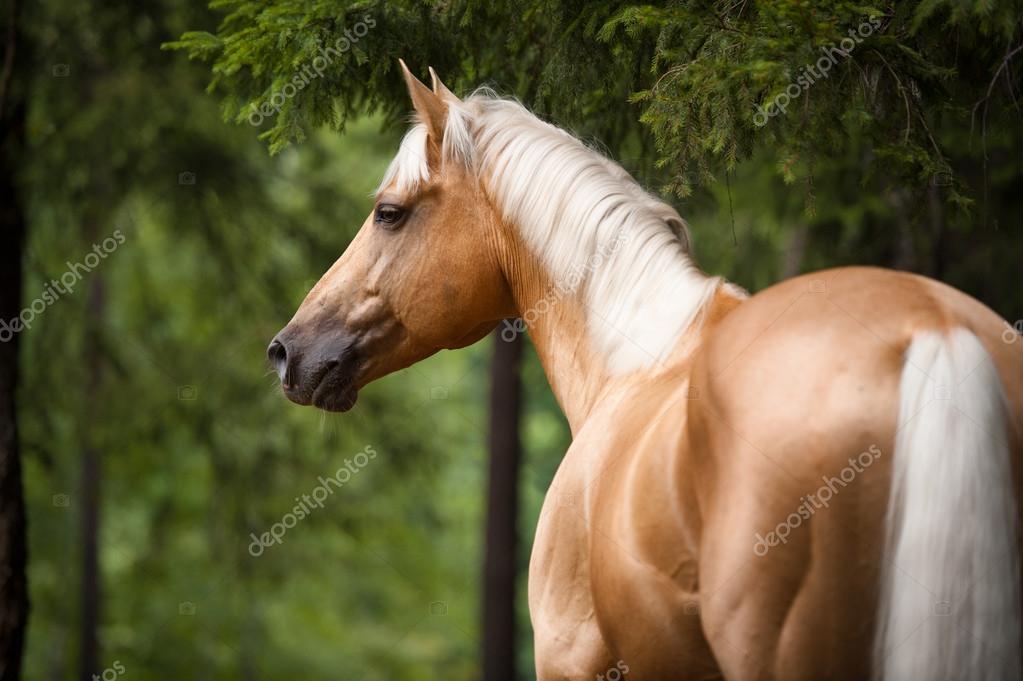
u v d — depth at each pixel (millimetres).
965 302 4008
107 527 24906
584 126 8609
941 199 10164
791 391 3879
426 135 5902
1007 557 3570
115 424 16047
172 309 20516
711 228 14281
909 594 3574
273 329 16266
